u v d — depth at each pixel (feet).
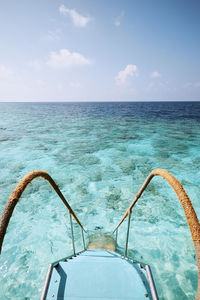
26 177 3.92
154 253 17.94
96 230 21.30
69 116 146.61
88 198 28.02
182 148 54.60
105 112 192.65
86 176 35.47
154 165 40.96
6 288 14.23
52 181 5.95
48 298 5.45
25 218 23.16
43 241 19.36
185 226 21.85
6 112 184.96
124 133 76.79
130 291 5.75
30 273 15.51
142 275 6.33
